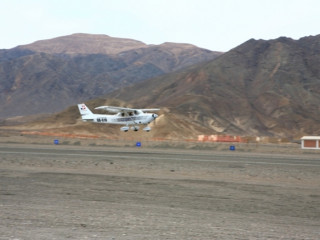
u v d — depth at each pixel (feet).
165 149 342.44
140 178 154.20
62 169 180.86
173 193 119.65
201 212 91.97
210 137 505.66
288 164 220.02
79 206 94.38
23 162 202.80
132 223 76.79
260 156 278.67
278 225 80.89
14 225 72.49
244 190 130.62
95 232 68.95
